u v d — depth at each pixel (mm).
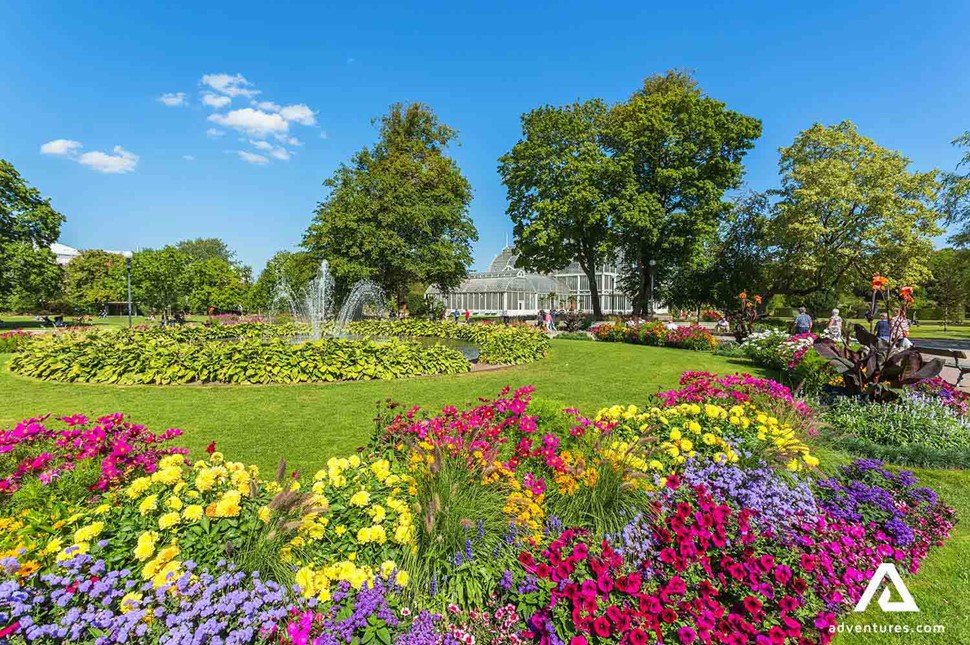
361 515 2725
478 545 2676
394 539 2584
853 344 14688
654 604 2311
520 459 3686
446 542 2602
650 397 6027
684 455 3799
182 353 9094
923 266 26297
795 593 2584
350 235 26422
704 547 2760
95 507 2609
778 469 3785
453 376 10328
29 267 27391
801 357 9258
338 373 9516
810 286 29188
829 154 27969
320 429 6047
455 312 36812
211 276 41062
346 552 2494
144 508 2396
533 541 2773
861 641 2625
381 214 26469
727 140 25594
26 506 2602
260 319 29844
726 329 25047
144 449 3775
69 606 1926
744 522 2938
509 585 2461
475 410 4613
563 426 4309
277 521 2346
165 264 27844
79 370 8961
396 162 30438
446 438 3389
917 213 25109
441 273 29453
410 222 27281
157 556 2109
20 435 3559
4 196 27469
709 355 15469
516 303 40438
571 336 22422
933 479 4883
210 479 2594
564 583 2424
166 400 7504
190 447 5348
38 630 1707
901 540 3350
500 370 11500
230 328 18875
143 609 1901
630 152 25688
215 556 2227
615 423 4320
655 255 27094
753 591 2598
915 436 5691
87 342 9781
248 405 7234
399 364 10211
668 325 19969
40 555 2049
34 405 7203
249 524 2393
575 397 8500
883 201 25000
